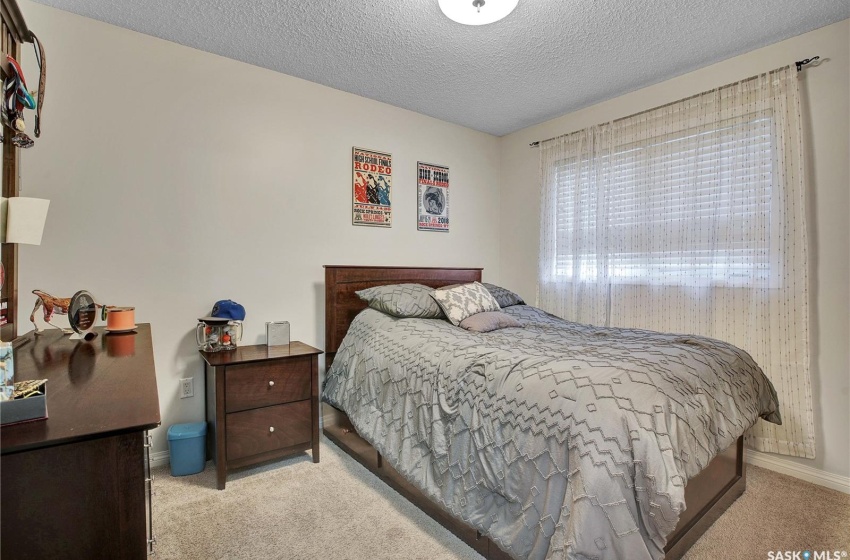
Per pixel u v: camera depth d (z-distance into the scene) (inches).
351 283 113.9
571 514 45.5
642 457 45.4
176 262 93.0
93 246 83.9
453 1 73.9
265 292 105.1
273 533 66.0
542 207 139.8
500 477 55.9
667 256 109.0
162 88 91.0
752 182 94.8
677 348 69.3
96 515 29.6
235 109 100.2
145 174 89.3
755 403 71.0
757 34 88.9
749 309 95.0
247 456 83.5
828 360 86.3
